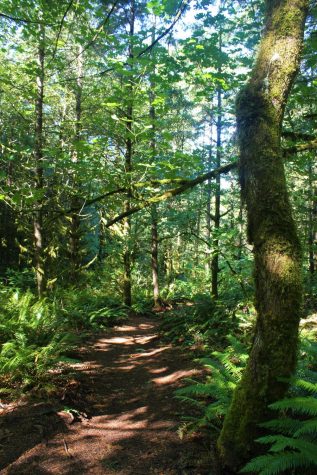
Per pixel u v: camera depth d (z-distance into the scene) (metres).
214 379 4.43
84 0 6.35
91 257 19.77
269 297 3.00
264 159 3.15
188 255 21.06
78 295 12.30
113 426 4.59
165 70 6.24
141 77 6.28
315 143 4.10
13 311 8.02
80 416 4.75
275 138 3.21
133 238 13.59
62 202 9.79
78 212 4.84
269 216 3.06
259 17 6.55
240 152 3.33
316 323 6.85
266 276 3.03
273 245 3.01
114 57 6.95
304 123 6.55
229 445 3.20
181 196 10.63
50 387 5.16
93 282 16.31
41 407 4.77
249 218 3.23
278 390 2.98
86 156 5.95
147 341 9.47
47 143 9.89
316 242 9.45
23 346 6.05
